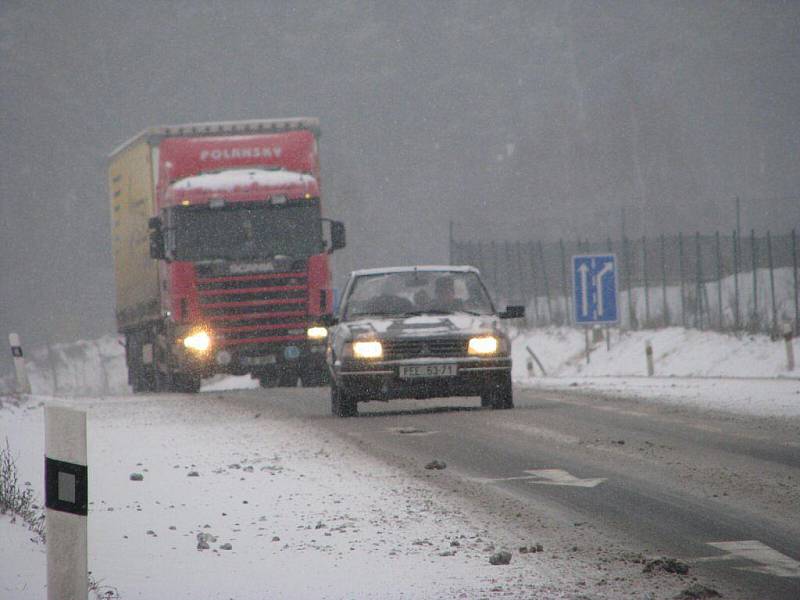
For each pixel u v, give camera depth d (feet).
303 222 369.91
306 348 369.50
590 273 423.23
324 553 107.34
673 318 519.19
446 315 246.68
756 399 245.04
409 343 237.66
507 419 223.51
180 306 364.38
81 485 75.36
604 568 98.43
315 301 370.12
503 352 240.53
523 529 116.67
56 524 75.56
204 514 130.21
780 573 95.55
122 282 456.04
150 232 367.45
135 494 146.10
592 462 162.09
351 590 92.73
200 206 365.20
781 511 121.70
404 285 253.44
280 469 164.76
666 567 96.89
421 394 238.68
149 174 391.86
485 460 168.66
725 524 116.26
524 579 94.68
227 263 364.99
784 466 151.02
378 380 237.04
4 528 110.11
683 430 195.42
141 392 460.55
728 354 429.38
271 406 291.58
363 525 120.57
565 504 130.31
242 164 375.86
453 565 100.83
